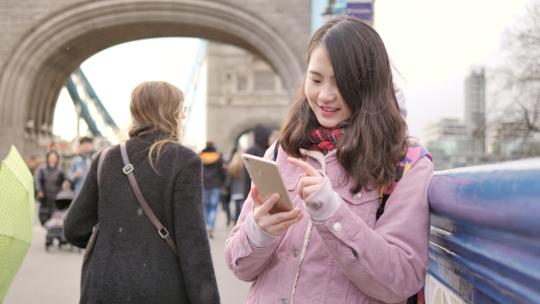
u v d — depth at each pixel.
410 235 1.57
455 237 1.54
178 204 2.73
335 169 1.68
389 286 1.52
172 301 2.69
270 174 1.53
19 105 21.39
